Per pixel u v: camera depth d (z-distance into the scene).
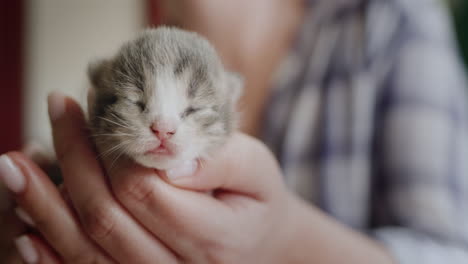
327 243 0.24
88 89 0.23
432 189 0.28
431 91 0.31
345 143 0.32
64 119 0.21
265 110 0.37
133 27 0.70
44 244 0.22
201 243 0.21
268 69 0.40
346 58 0.34
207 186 0.21
